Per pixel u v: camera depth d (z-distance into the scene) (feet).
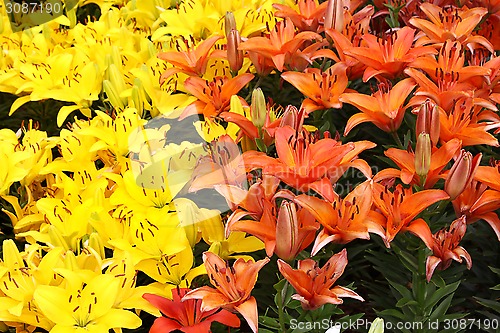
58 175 7.78
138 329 7.57
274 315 7.93
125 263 6.91
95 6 11.42
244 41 8.32
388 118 7.47
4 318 6.82
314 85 7.81
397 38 7.77
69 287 6.73
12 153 7.78
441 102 7.53
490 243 8.27
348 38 8.32
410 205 6.86
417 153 6.91
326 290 6.64
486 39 8.41
